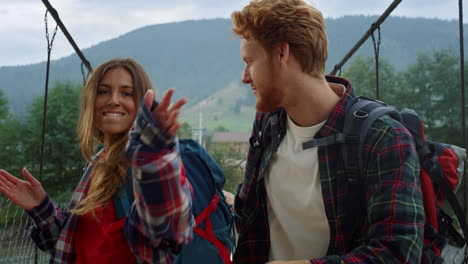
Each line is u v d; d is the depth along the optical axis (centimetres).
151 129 87
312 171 131
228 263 136
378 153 114
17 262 346
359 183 119
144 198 92
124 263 115
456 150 128
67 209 135
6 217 373
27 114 4075
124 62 131
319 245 134
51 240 135
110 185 117
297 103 130
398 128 116
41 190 134
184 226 101
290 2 126
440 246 125
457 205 125
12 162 3791
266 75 127
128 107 129
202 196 135
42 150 256
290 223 138
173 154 91
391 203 109
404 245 106
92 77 131
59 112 3909
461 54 178
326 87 132
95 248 117
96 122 131
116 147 122
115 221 117
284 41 125
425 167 122
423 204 119
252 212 149
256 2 128
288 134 139
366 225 118
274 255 145
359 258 109
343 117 126
